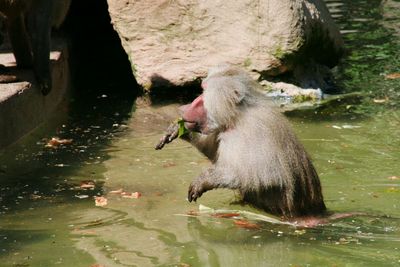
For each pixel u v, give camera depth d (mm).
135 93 22812
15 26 19812
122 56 26984
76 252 12297
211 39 22203
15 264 11844
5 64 21047
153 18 22609
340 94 22047
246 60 21859
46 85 19438
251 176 13172
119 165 16703
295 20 21484
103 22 29219
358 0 34906
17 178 15953
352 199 14484
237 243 12688
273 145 13328
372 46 26844
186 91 22578
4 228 13375
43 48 19281
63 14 25016
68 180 15820
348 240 12711
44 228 13359
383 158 16750
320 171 15969
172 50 22547
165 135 14164
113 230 13234
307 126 19188
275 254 12203
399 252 12164
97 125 19688
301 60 22281
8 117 17609
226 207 14352
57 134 18906
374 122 19375
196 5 22203
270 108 13719
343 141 17938
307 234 12992
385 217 13625
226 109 13250
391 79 23219
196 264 11828
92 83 23969
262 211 13953
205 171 13438
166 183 15609
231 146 13258
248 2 21766
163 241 12758
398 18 31047
